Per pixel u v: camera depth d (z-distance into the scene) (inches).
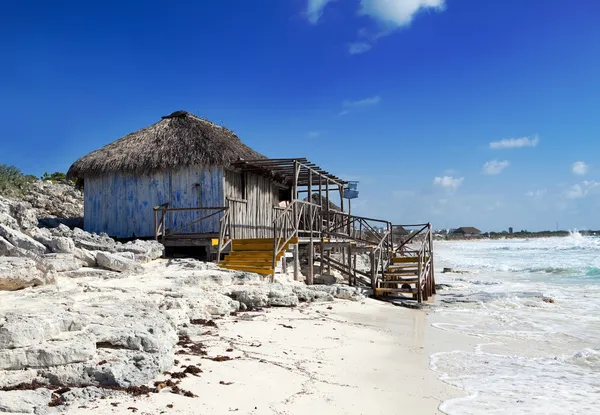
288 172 802.8
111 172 722.2
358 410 229.6
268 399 231.0
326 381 267.9
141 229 710.5
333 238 895.7
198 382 243.1
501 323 491.5
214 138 716.7
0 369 209.8
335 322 446.3
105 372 222.2
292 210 668.7
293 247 668.7
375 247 723.4
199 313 395.9
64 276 422.0
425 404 245.1
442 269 1446.9
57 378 215.8
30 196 965.8
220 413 209.3
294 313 467.2
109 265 471.2
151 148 705.6
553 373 310.2
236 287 492.4
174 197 702.5
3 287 342.0
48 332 230.8
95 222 729.6
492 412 238.5
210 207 663.1
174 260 571.2
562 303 644.7
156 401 213.5
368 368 302.2
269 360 296.5
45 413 189.6
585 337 424.8
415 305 621.0
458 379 291.9
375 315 510.3
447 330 448.8
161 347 257.4
